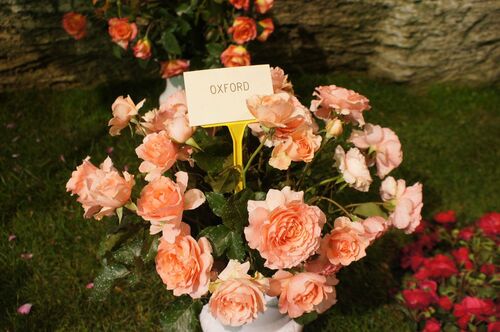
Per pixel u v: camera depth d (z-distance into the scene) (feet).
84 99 5.69
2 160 4.97
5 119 5.41
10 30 5.30
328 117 3.19
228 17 4.85
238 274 2.61
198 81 2.91
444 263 4.14
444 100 6.16
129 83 5.91
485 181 5.21
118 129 3.04
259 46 5.87
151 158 2.71
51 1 5.21
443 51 5.90
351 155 2.94
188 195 2.69
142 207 2.56
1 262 4.20
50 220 4.49
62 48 5.53
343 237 2.73
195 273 2.63
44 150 5.09
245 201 2.80
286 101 2.63
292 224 2.55
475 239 4.45
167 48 4.67
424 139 5.60
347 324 3.95
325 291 2.71
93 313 3.93
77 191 2.84
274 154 2.78
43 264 4.20
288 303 2.71
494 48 5.88
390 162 3.16
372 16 5.68
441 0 5.47
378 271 4.34
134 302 4.00
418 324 3.96
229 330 3.10
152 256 2.88
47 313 3.92
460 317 3.84
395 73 6.19
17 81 5.71
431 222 4.84
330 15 5.66
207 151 2.92
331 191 3.23
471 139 5.66
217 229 2.82
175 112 3.06
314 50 6.04
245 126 2.94
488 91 6.28
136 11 4.65
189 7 4.60
